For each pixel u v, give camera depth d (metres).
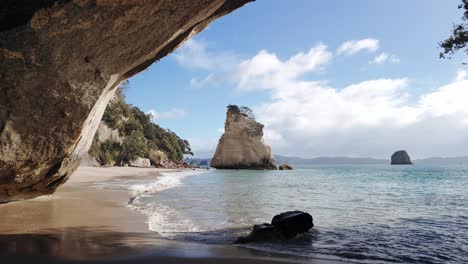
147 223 8.82
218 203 13.53
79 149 9.99
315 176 42.59
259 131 72.69
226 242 6.98
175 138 95.44
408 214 11.41
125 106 65.62
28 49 6.72
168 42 8.88
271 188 22.05
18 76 6.88
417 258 6.30
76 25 6.86
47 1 6.45
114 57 7.79
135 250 5.91
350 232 8.39
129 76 9.79
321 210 12.12
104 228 7.98
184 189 20.44
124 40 7.59
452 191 21.14
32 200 11.98
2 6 6.36
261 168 71.25
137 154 63.53
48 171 9.27
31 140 7.55
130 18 7.21
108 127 57.03
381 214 11.34
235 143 71.69
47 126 7.57
